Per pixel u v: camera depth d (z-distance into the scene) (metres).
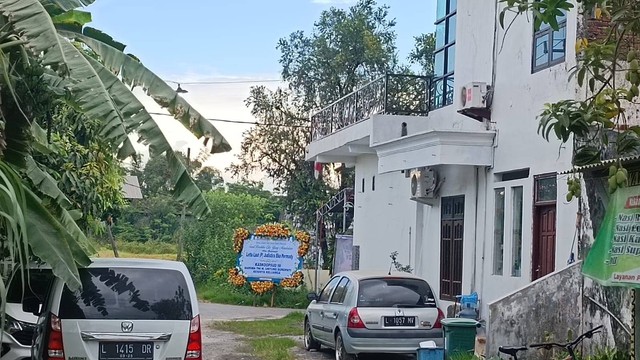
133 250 41.38
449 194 17.17
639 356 6.83
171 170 8.70
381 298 13.10
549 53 13.52
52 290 9.29
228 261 31.75
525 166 14.07
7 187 6.96
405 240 19.73
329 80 35.62
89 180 13.06
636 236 6.23
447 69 18.50
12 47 8.27
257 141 36.94
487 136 15.20
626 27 6.83
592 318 10.65
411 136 16.23
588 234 11.28
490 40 15.55
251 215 34.09
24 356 10.88
